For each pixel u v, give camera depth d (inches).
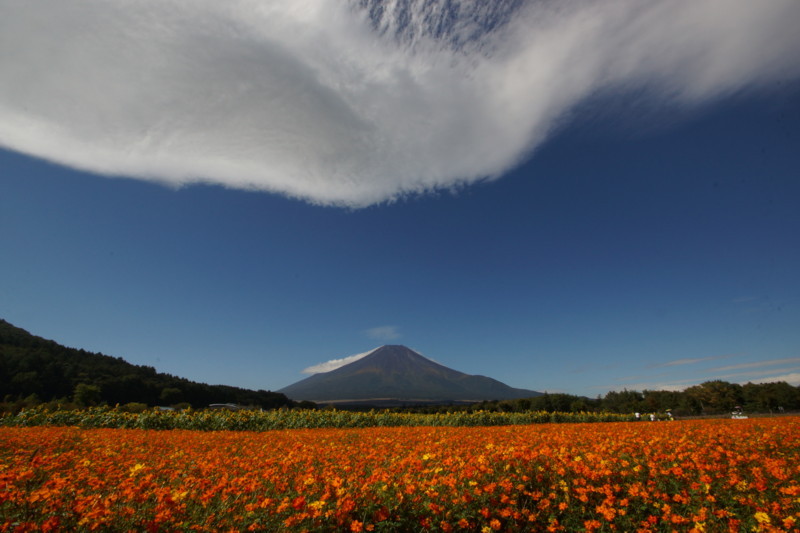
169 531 202.5
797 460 404.2
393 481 270.7
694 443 469.7
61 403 942.4
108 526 196.4
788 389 2337.6
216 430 909.2
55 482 217.8
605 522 242.4
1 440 442.0
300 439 581.6
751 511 263.9
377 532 216.7
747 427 677.3
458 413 1315.2
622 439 488.4
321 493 255.0
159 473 301.6
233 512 232.4
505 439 524.4
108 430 708.0
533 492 281.1
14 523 186.7
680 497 266.4
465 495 244.1
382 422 1122.7
